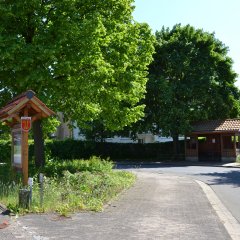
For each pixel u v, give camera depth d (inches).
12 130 674.8
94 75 821.2
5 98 875.4
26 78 754.2
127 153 1973.4
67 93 841.5
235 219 462.3
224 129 1684.3
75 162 988.6
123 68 909.2
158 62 1851.6
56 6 804.0
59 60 787.4
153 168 1387.8
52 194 519.5
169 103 1752.0
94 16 805.2
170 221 423.2
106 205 514.6
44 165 852.0
